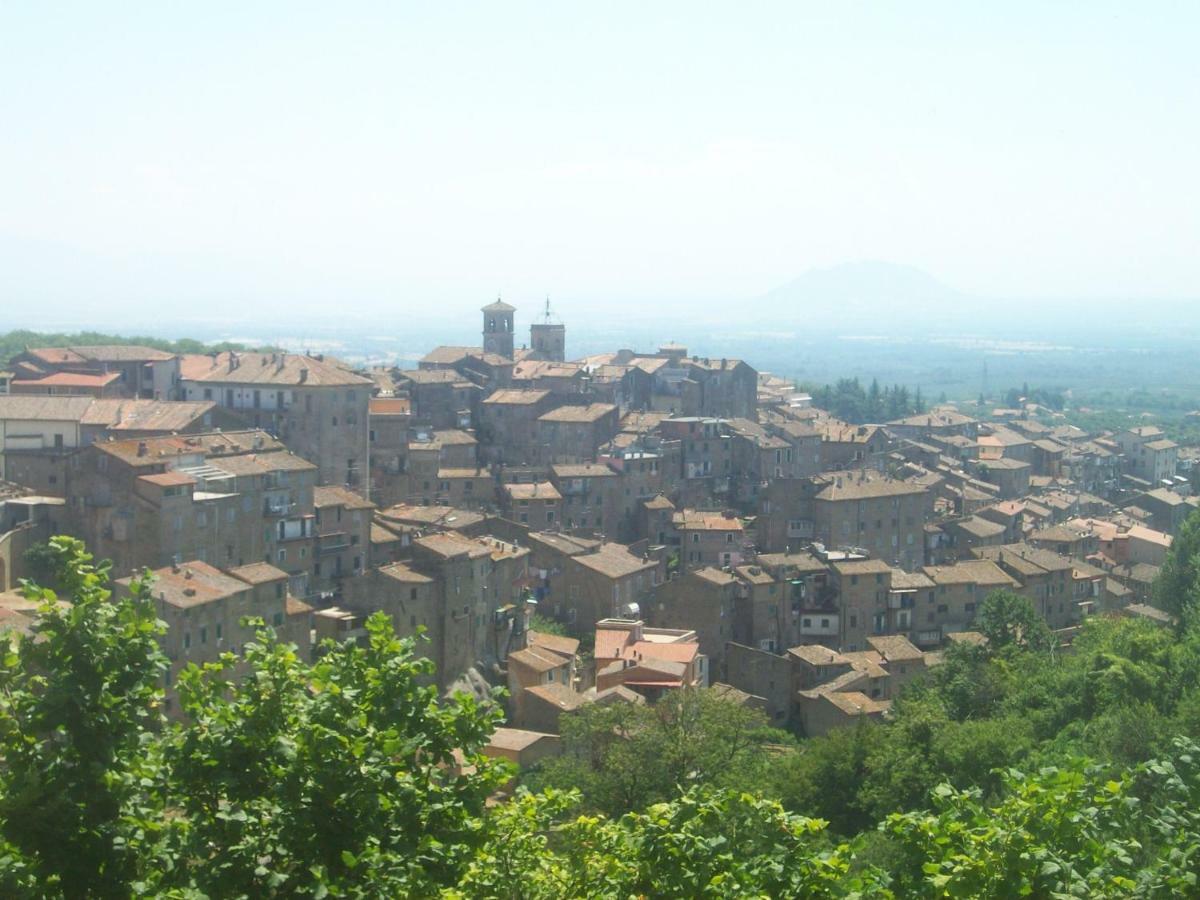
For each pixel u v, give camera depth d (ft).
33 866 119.65
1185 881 131.85
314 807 131.44
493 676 536.42
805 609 634.84
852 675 567.59
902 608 644.69
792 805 386.73
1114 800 147.13
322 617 493.77
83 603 125.80
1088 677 442.50
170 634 409.08
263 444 554.87
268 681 136.56
